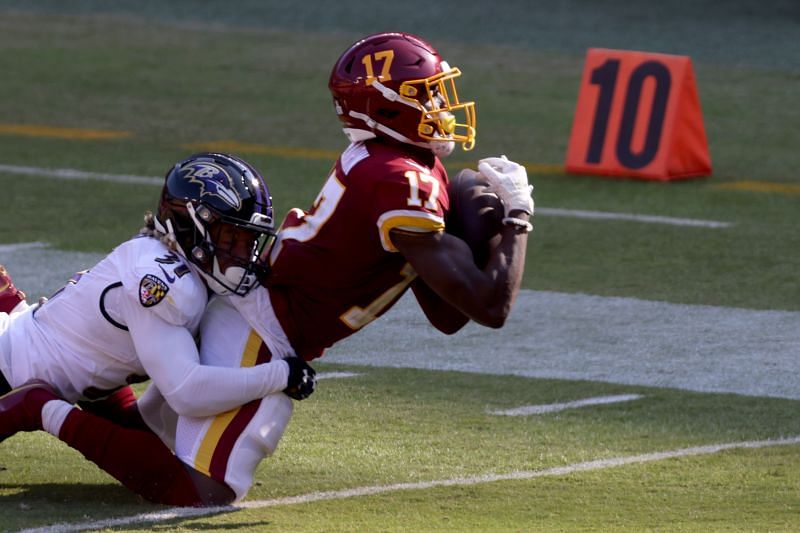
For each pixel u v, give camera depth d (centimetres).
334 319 1745
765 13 8881
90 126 5434
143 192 4294
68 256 3438
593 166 4738
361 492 1803
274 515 1681
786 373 2573
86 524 1622
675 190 4497
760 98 6316
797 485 1867
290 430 2131
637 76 4753
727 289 3269
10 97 5978
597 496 1802
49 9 8638
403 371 2556
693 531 1622
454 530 1611
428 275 1655
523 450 2047
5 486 1798
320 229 1708
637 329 2905
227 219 1702
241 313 1750
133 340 1730
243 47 7450
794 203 4316
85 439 1711
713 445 2094
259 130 5425
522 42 7800
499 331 2881
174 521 1645
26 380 1783
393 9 8875
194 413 1712
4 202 4100
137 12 8625
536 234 3838
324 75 6731
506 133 5428
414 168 1673
